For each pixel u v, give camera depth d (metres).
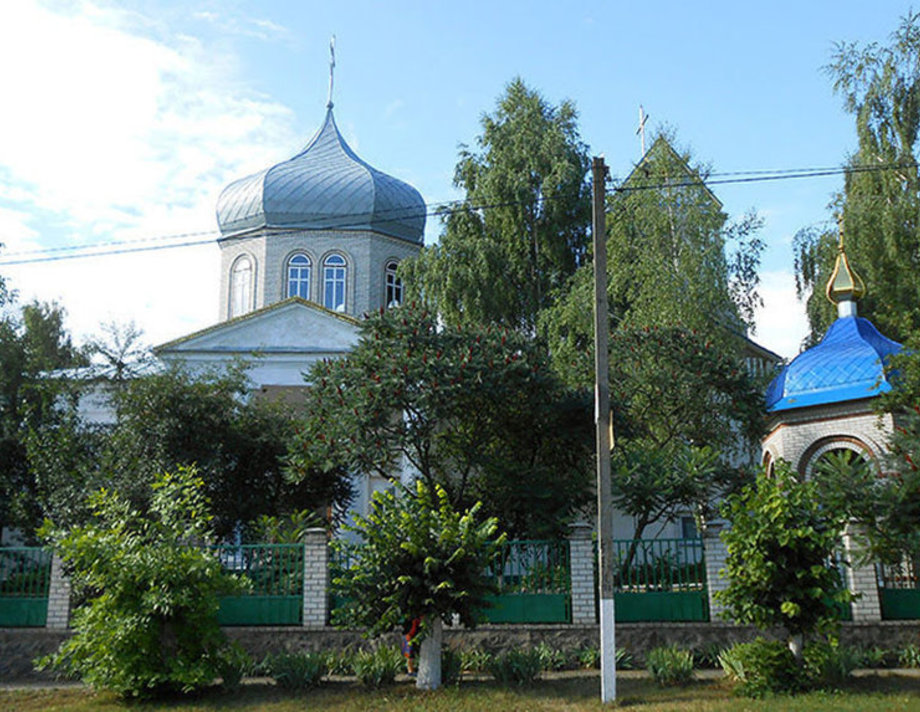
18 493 21.84
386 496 14.63
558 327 28.92
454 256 31.80
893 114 25.59
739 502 13.94
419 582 13.64
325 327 29.02
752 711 11.73
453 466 21.31
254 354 25.20
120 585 13.51
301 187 35.94
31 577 16.58
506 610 16.11
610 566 13.54
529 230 33.28
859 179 26.77
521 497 18.50
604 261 14.61
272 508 22.52
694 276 25.34
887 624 15.40
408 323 19.48
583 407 19.58
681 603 16.02
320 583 16.20
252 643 15.91
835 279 23.44
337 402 18.94
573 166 32.75
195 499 15.97
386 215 36.38
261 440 22.31
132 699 13.62
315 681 14.29
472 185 35.09
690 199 26.28
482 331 19.75
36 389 22.77
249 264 36.12
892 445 15.34
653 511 19.12
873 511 14.42
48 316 36.50
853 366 21.78
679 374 20.86
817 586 13.29
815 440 21.94
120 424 21.53
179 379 22.00
